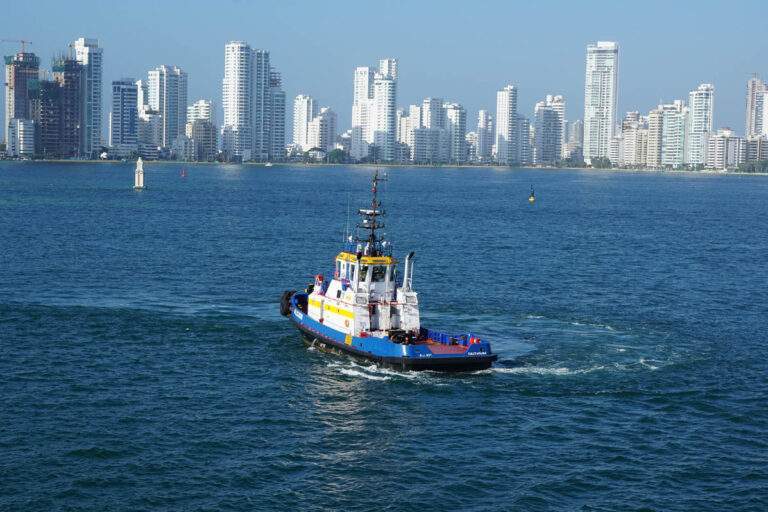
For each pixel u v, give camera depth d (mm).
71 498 48594
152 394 65000
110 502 48375
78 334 81000
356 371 71375
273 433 58344
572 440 58031
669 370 73125
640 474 53156
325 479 51906
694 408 64125
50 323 84750
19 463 52375
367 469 53281
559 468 53781
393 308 76062
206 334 82562
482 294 106500
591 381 69750
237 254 138625
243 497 49406
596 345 80750
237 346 78625
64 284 106312
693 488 51469
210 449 55469
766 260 148000
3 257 127625
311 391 66625
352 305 74812
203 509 48000
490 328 87438
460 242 164250
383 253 77188
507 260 138625
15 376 67875
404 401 64750
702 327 90000
